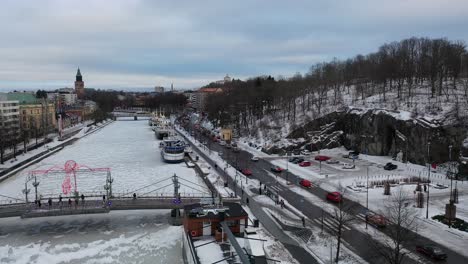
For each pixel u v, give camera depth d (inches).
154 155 6422.2
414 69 6579.7
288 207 3142.2
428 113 4827.8
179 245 2632.9
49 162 5826.8
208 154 6112.2
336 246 2340.1
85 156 6363.2
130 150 7022.6
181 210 3149.6
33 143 7711.6
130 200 3193.9
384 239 2407.7
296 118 6692.9
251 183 4005.9
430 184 3690.9
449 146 4160.9
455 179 3796.8
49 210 2915.8
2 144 5816.9
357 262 2112.5
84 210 2933.1
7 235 2800.2
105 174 4842.5
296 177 4242.1
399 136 4928.6
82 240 2711.6
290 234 2554.1
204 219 2327.8
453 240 2397.9
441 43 6387.8
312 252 2276.1
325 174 4293.8
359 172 4375.0
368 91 6909.5
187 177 4638.3
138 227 2957.7
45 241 2694.4
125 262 2385.6
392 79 6909.5
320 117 6166.3
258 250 2114.9
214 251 2118.6
